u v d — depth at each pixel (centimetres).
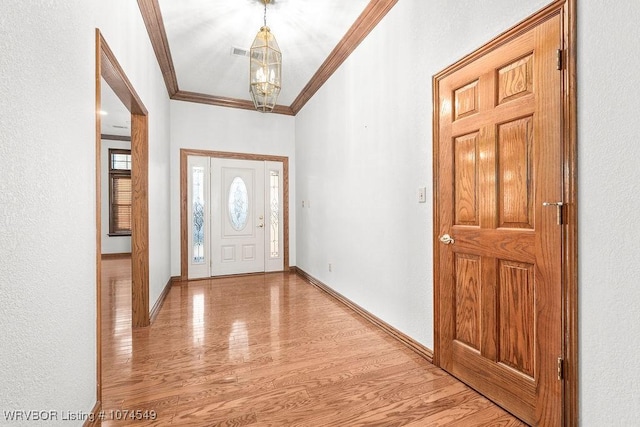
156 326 271
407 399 167
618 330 112
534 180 141
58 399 110
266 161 504
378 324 266
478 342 173
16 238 88
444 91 193
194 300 351
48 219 104
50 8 105
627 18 108
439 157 198
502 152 158
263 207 502
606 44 114
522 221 148
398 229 241
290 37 301
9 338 85
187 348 227
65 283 116
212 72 379
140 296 268
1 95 81
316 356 215
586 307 122
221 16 269
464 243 180
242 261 489
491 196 163
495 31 158
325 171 387
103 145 645
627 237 109
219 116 471
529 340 145
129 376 188
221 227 476
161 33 290
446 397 169
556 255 132
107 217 647
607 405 115
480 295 171
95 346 146
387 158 254
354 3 251
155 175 312
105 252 645
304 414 154
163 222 362
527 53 143
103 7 160
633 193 107
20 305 89
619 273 111
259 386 178
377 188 269
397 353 220
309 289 400
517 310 151
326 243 387
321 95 397
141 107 250
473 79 172
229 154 477
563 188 129
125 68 204
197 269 460
